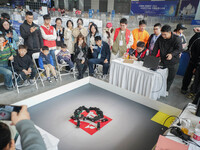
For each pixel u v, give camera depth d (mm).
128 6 10445
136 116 2262
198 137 1335
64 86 2809
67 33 4426
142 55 3428
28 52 3695
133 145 1767
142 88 2980
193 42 3119
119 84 3340
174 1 6129
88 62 4066
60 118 2154
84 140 1803
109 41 4320
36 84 3445
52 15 10383
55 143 1235
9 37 3574
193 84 3316
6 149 615
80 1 14344
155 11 6867
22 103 2295
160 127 2061
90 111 2303
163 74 2957
